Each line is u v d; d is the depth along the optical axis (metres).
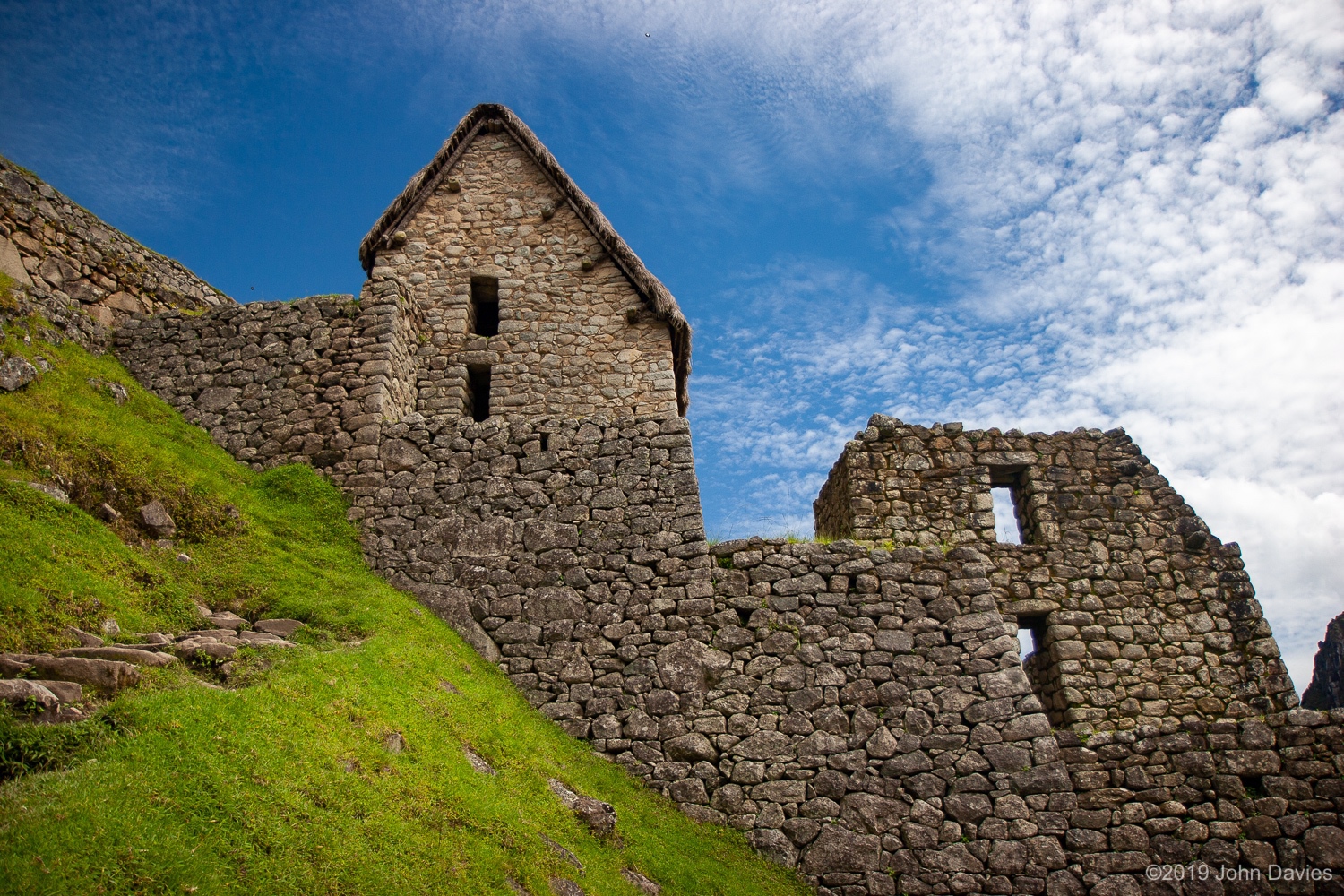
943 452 14.61
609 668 10.84
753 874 9.34
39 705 5.55
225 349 13.93
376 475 12.40
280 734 6.41
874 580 11.45
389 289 14.29
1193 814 10.21
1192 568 13.98
